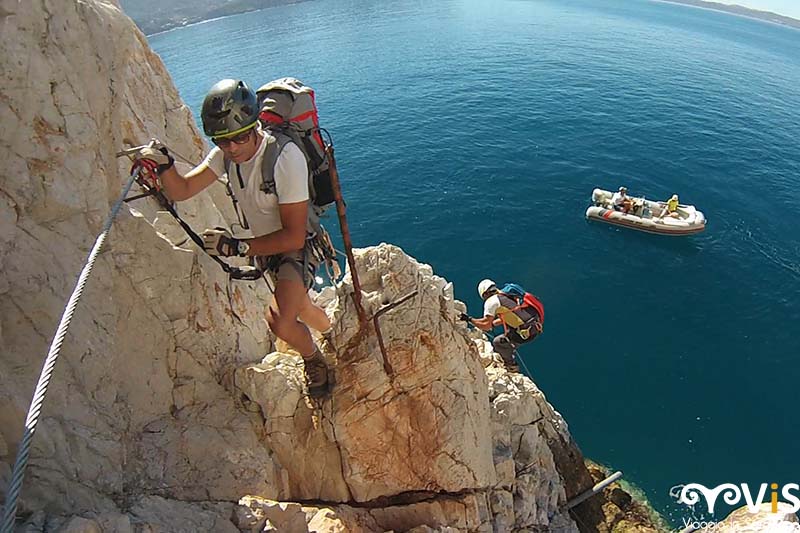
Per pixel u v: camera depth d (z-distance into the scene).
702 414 18.61
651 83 56.66
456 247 27.56
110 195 6.73
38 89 5.61
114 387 6.34
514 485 10.09
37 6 5.69
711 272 25.83
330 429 7.74
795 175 37.06
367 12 94.38
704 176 36.25
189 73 58.75
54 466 4.94
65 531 4.19
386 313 7.89
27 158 5.55
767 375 20.38
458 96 49.12
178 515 5.74
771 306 23.88
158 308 7.16
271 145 4.63
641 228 28.33
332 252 5.73
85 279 4.05
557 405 18.80
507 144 39.44
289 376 7.94
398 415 7.86
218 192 9.21
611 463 16.88
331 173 5.17
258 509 6.34
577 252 27.02
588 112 46.75
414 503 8.09
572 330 22.14
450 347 8.15
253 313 8.80
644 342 21.67
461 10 97.44
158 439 6.59
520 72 57.31
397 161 36.56
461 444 8.02
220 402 7.52
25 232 5.52
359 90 50.78
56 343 3.64
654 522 15.23
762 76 65.94
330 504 7.82
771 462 17.11
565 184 33.97
